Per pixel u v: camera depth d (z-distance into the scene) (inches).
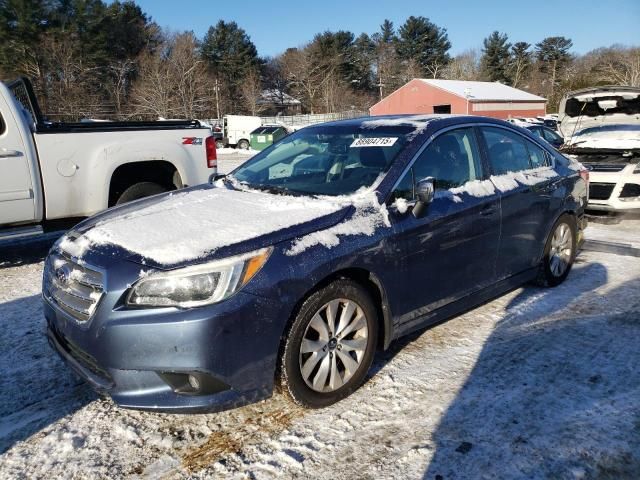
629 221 310.2
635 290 188.2
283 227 116.0
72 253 119.0
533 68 3297.2
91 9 1927.9
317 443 109.4
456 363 139.8
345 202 128.4
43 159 220.1
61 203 227.6
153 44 2214.6
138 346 101.6
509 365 138.1
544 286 190.4
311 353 115.8
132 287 104.3
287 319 109.7
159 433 114.1
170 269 104.0
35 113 228.1
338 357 121.3
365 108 2689.5
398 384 130.0
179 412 104.0
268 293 106.7
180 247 109.1
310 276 111.6
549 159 191.5
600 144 316.2
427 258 136.1
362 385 129.9
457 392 126.1
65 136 225.1
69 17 1887.3
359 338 124.4
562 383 129.1
